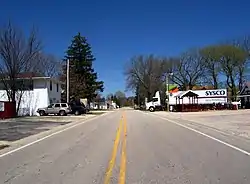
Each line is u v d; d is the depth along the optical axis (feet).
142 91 318.24
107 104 452.35
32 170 29.01
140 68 304.30
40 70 204.23
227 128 70.38
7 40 140.15
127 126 80.23
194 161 32.07
